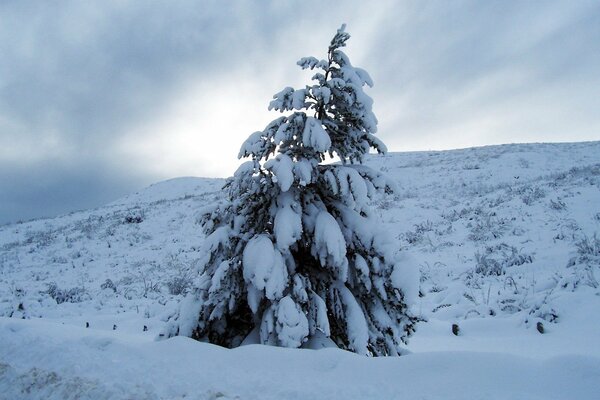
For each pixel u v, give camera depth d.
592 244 9.62
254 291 4.68
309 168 4.78
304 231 5.01
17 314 9.66
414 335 7.05
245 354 3.86
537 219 13.83
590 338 5.41
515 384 2.92
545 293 7.50
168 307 9.83
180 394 3.22
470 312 7.82
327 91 4.90
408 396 2.95
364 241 4.99
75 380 3.63
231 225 5.13
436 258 12.83
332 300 4.91
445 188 24.00
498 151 32.62
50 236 22.95
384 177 5.18
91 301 11.27
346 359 3.57
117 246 19.50
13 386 3.74
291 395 3.10
